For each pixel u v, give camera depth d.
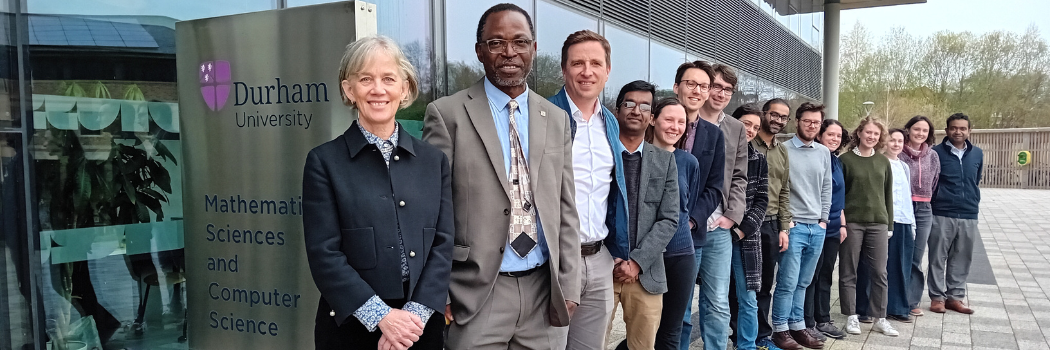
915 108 29.41
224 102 2.50
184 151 2.60
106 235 2.82
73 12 2.64
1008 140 25.22
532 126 2.40
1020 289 6.97
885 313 5.14
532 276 2.42
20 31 2.51
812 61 14.34
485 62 2.41
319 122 2.35
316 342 1.97
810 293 4.89
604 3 6.09
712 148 3.62
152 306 2.99
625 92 3.04
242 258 2.55
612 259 2.90
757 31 10.48
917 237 5.79
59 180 2.65
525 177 2.38
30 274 2.59
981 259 9.01
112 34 2.76
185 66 2.56
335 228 1.87
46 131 2.61
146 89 2.87
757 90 10.47
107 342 2.85
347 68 1.93
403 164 1.96
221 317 2.62
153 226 2.96
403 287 1.93
